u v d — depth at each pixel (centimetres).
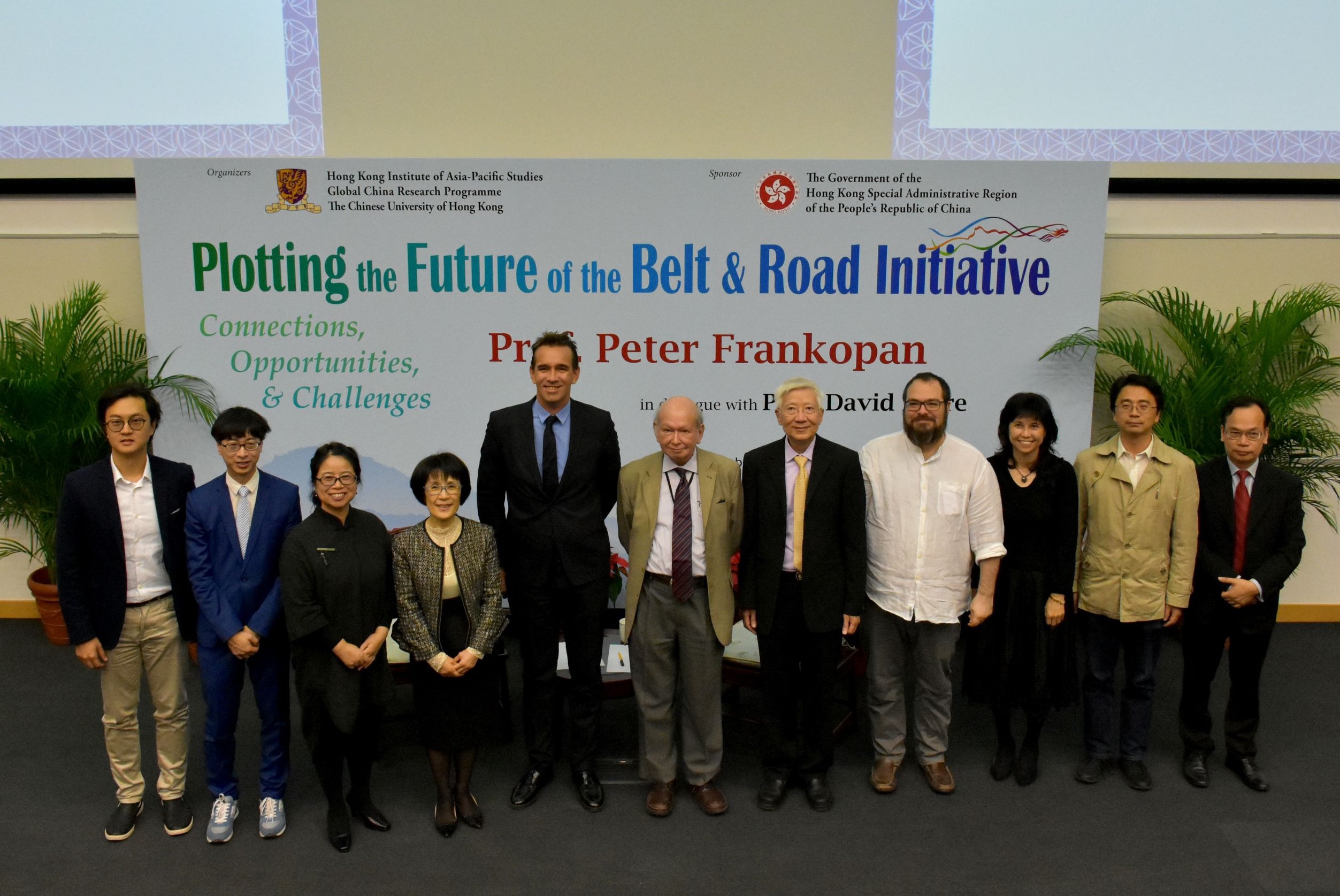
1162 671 388
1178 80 428
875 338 407
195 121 423
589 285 402
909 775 300
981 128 432
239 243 395
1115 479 278
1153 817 273
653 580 264
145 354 412
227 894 238
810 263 402
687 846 259
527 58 421
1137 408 270
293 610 237
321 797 287
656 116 427
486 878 245
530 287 401
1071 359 409
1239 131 432
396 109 424
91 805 281
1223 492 278
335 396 406
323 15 416
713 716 273
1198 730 295
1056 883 242
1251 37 424
